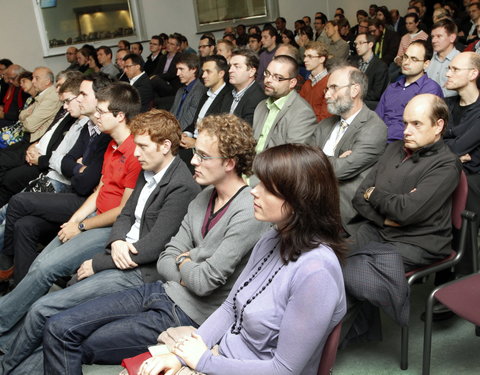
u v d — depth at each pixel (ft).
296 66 9.65
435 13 21.62
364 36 16.16
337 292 3.61
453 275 7.34
